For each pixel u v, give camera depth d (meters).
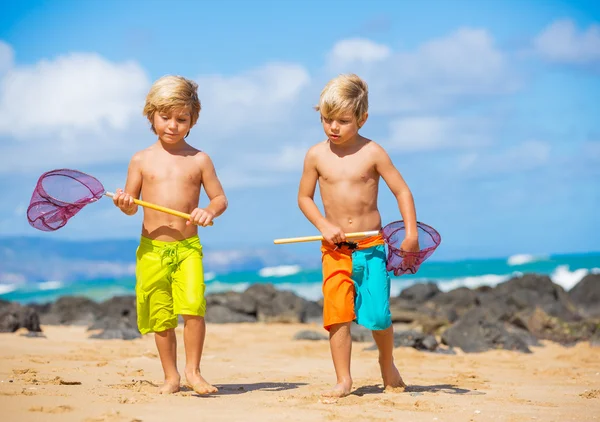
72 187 5.52
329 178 5.69
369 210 5.68
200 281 5.52
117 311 18.12
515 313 13.76
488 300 17.75
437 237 5.68
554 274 43.72
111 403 4.86
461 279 44.84
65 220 5.58
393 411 4.91
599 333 12.04
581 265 51.88
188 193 5.62
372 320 5.54
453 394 5.85
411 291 21.72
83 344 9.95
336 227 5.49
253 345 10.89
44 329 13.70
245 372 7.27
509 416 4.88
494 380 7.12
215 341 11.52
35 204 5.51
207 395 5.42
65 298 19.80
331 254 5.57
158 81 5.60
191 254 5.53
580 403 5.55
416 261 5.68
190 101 5.59
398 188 5.70
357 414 4.73
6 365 6.92
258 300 17.83
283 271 58.47
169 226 5.52
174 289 5.52
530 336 11.80
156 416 4.51
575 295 18.84
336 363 5.55
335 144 5.76
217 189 5.73
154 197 5.58
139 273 5.59
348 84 5.55
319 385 6.19
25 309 12.66
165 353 5.59
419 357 9.56
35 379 5.93
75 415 4.45
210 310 17.31
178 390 5.55
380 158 5.68
